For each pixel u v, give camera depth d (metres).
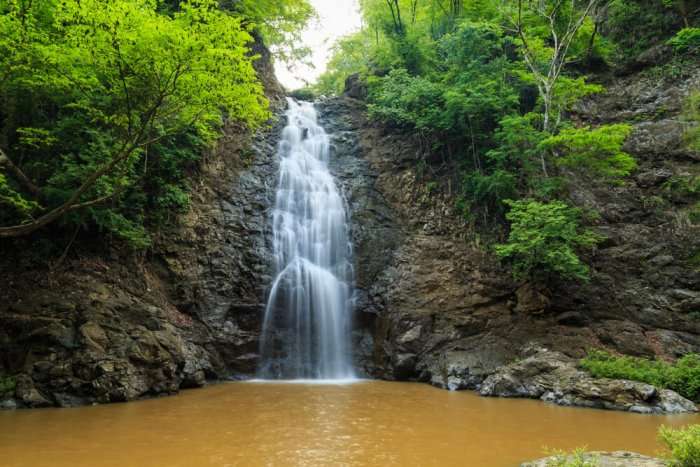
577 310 18.33
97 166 14.98
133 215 17.78
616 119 25.38
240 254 19.97
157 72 11.46
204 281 18.72
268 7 29.50
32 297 14.20
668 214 21.44
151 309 15.79
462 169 23.42
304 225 22.06
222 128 23.41
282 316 19.50
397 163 24.75
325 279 20.69
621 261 20.08
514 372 15.02
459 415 11.56
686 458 5.49
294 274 20.25
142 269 17.39
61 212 11.40
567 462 6.55
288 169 23.98
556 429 10.14
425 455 8.14
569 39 23.17
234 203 21.47
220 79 11.82
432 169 24.03
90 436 9.28
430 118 23.33
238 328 18.55
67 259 15.80
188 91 12.00
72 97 15.34
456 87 22.53
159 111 12.67
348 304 20.56
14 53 12.11
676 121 23.92
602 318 18.19
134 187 18.02
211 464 7.55
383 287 20.41
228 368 17.77
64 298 14.43
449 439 9.25
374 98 27.08
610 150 19.38
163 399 13.41
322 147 26.08
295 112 27.92
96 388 12.73
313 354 19.41
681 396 12.85
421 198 23.30
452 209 22.66
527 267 18.41
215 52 10.95
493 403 13.30
